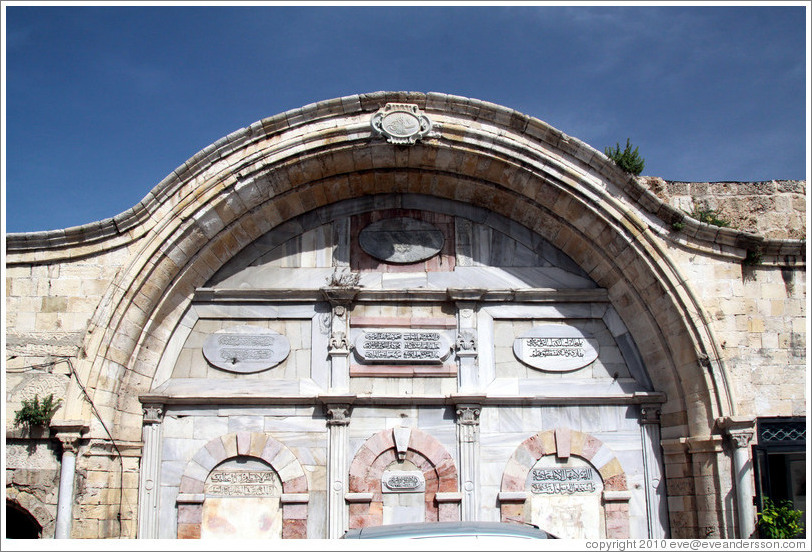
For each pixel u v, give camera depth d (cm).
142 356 1590
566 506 1583
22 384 1475
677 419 1588
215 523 1539
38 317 1515
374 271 1711
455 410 1620
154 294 1579
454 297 1675
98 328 1506
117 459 1518
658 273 1585
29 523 1547
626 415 1642
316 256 1711
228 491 1561
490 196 1723
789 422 1520
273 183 1641
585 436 1623
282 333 1662
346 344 1641
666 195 1800
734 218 1797
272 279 1691
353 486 1566
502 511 1570
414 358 1648
